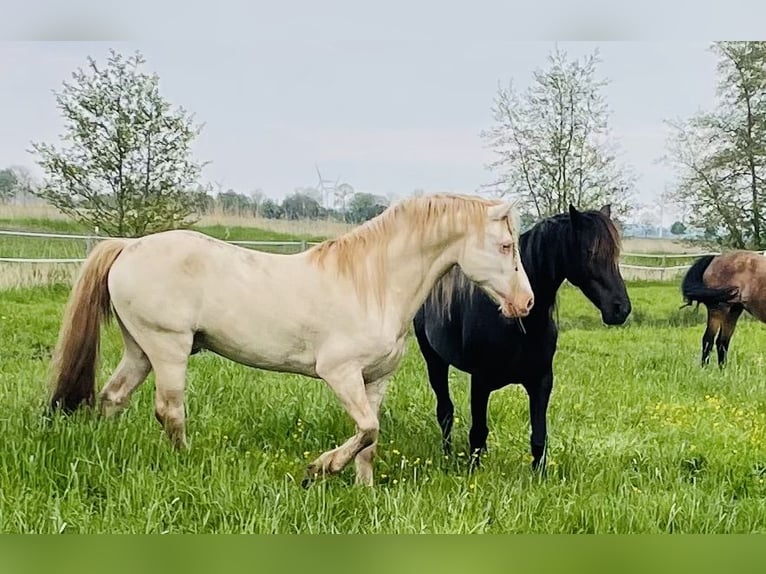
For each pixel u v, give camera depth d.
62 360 4.00
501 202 3.80
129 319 3.83
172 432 3.89
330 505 3.45
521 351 3.99
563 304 11.66
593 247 3.86
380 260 3.74
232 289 3.74
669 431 5.20
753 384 7.19
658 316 11.34
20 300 8.62
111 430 3.92
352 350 3.67
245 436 4.53
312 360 3.80
